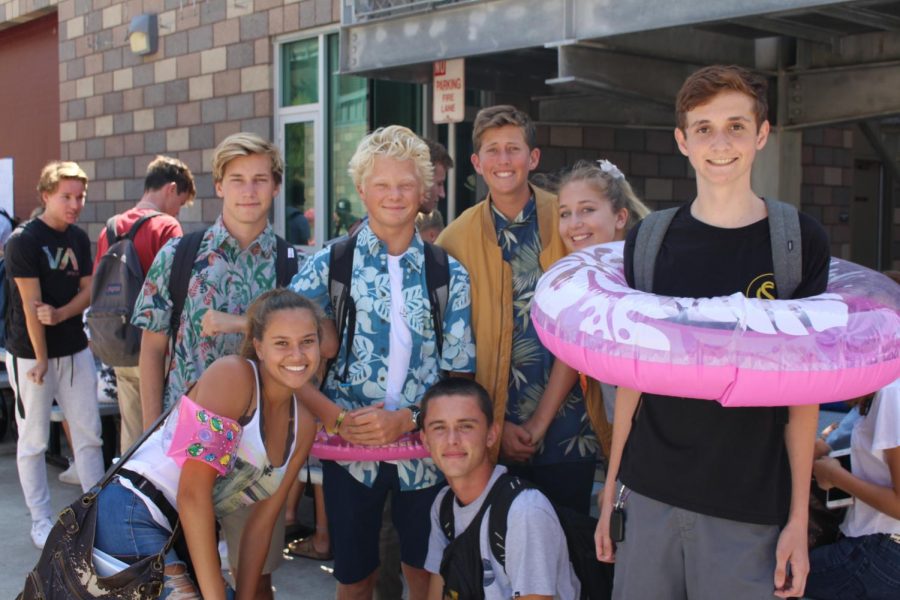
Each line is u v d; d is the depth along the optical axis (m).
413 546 2.84
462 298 2.82
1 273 4.93
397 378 2.78
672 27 3.67
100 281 3.94
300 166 7.05
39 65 10.38
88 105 9.04
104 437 5.45
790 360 1.88
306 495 4.93
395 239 2.79
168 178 4.50
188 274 2.96
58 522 2.39
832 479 2.92
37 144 10.54
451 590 2.70
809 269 2.05
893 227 9.05
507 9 4.24
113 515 2.38
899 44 4.21
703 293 2.11
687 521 2.11
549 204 3.01
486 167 2.91
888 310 2.02
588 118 5.83
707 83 2.05
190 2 7.66
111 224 4.26
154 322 2.98
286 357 2.43
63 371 4.47
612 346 2.03
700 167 2.09
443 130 6.69
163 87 8.05
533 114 5.96
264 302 2.50
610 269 2.35
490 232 2.93
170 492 2.46
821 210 7.76
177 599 2.37
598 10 3.88
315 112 6.86
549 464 2.95
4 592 3.84
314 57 6.83
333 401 2.79
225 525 2.98
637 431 2.22
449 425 2.60
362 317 2.76
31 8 9.90
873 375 1.94
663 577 2.17
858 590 2.92
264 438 2.49
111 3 8.57
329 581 3.96
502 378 2.86
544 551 2.57
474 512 2.67
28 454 4.41
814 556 3.03
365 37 4.89
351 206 6.73
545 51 4.94
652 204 6.82
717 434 2.08
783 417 2.09
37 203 10.57
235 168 2.97
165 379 3.08
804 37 4.28
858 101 4.39
